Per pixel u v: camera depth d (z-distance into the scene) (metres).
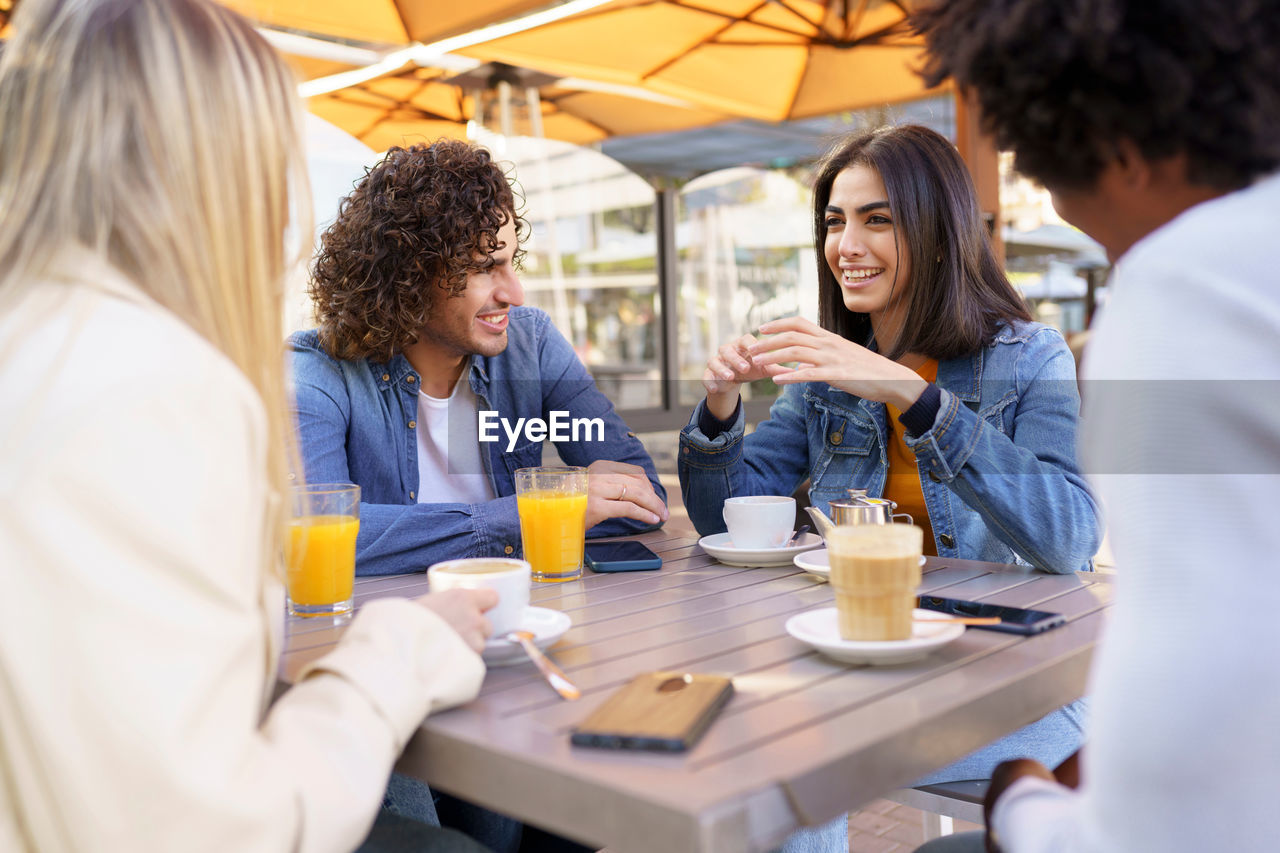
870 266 1.81
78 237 0.73
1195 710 0.56
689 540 1.71
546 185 4.64
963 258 1.75
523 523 1.41
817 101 4.11
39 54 0.75
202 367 0.68
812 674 0.93
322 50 3.54
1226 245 0.61
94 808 0.61
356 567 1.49
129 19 0.75
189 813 0.62
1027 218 4.20
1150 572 0.58
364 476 1.81
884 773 0.76
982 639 1.04
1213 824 0.57
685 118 4.54
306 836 0.69
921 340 1.76
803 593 1.29
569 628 1.06
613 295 5.05
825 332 1.44
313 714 0.77
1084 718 1.46
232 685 0.67
